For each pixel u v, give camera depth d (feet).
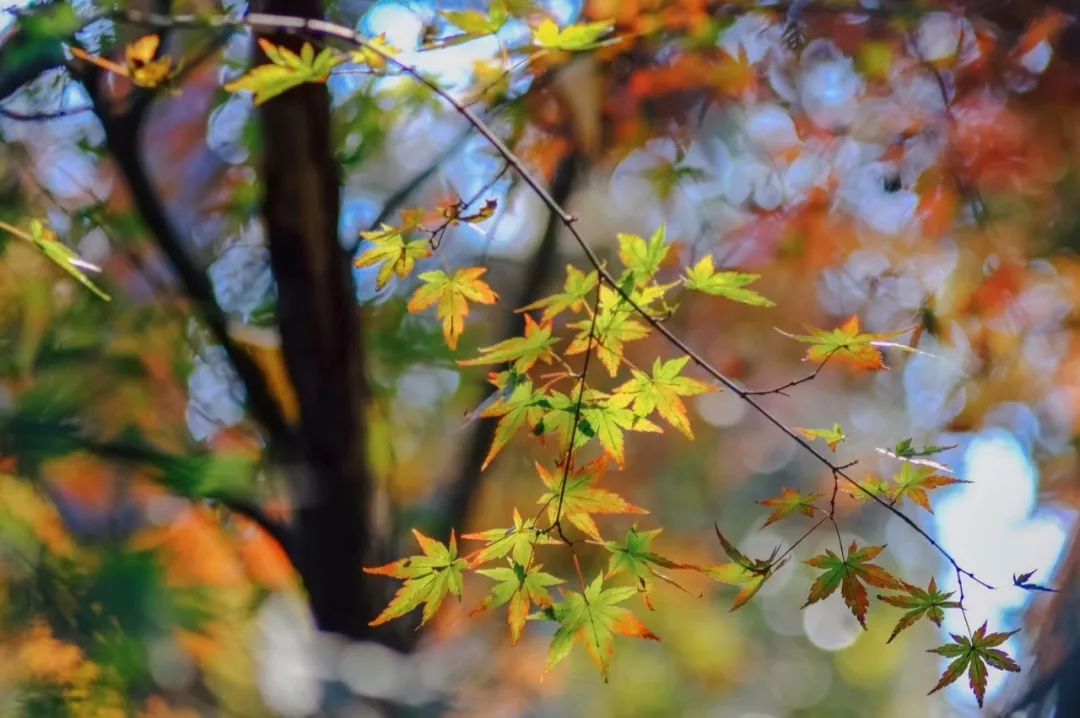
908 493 8.16
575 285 8.04
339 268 9.47
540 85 9.41
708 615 19.36
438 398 11.37
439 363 10.70
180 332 9.86
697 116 9.78
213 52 9.48
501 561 10.39
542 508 8.17
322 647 8.30
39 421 8.05
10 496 8.02
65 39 8.86
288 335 9.52
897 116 9.75
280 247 9.41
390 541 9.88
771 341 12.12
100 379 9.42
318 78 7.79
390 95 9.53
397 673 8.34
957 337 10.00
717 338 12.01
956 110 9.68
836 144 9.86
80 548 8.05
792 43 9.58
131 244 9.80
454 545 8.16
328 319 9.50
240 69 9.77
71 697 7.82
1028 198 9.77
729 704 21.80
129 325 9.75
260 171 9.35
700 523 18.86
